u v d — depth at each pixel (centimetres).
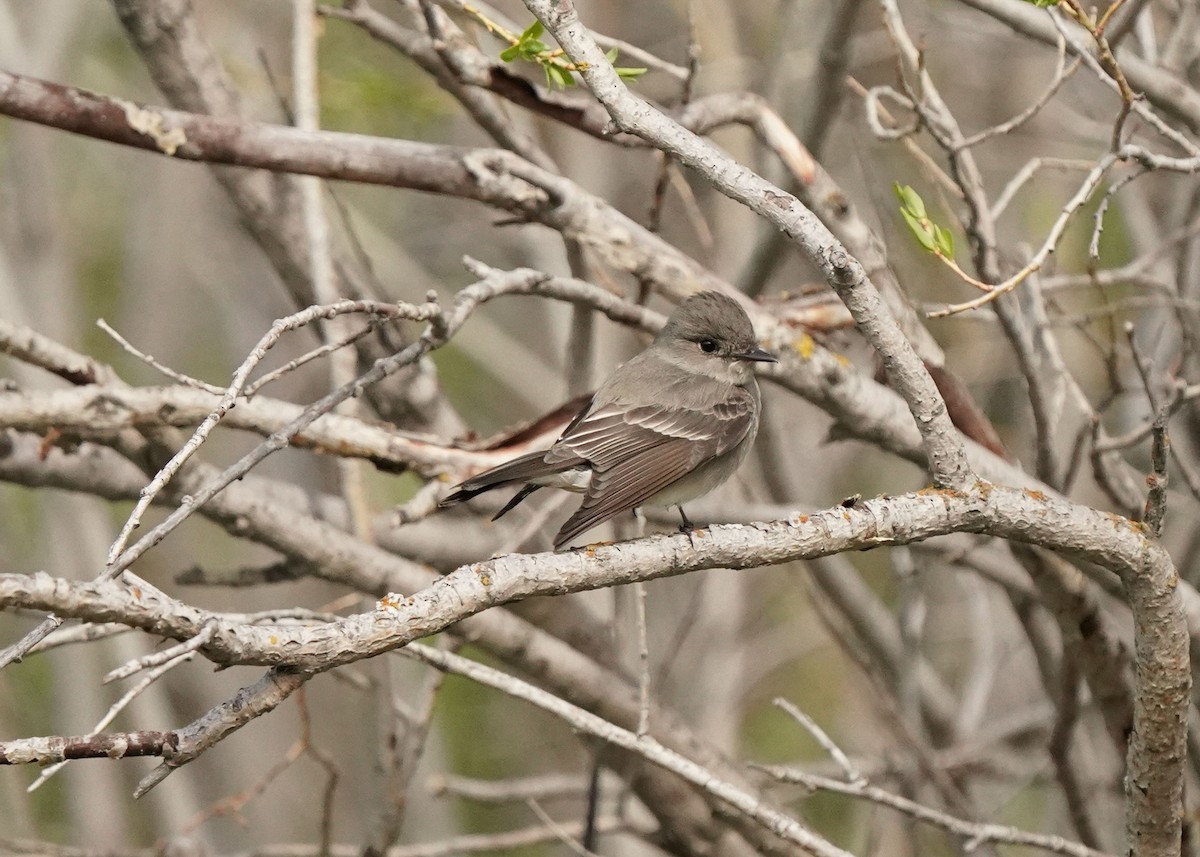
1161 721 767
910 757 1292
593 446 920
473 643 1083
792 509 1212
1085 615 1042
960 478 721
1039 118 1630
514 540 1075
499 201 1006
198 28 1106
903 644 1292
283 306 1761
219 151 955
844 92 1179
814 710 1783
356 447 1009
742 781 1141
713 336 984
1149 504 736
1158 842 800
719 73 1588
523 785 1271
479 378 1942
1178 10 1283
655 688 1147
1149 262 1168
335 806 1730
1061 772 1106
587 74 693
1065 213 782
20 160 1434
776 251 1205
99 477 1007
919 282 1531
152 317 1723
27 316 1416
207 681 1694
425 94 1471
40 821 1700
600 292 978
